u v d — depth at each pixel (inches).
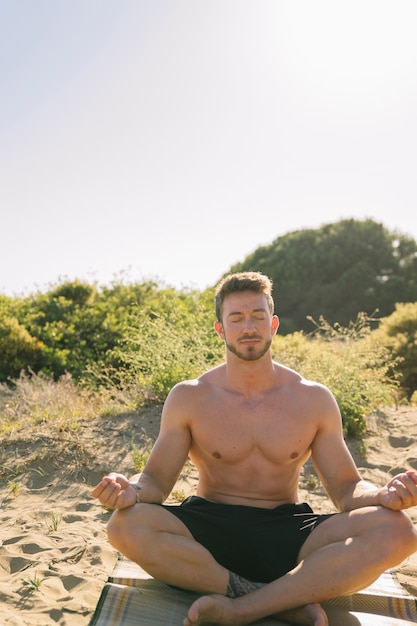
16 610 113.5
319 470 117.3
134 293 453.7
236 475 115.3
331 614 104.0
